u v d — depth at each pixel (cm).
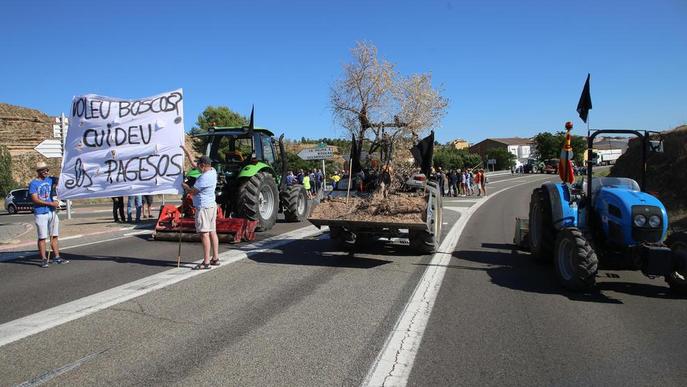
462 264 801
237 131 1227
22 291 625
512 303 575
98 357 411
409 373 382
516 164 8612
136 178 830
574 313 537
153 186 826
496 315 529
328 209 840
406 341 450
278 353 420
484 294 613
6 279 695
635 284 664
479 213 1747
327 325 493
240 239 1004
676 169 1762
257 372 382
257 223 1141
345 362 402
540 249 787
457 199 2567
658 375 381
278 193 1282
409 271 745
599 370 389
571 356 417
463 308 554
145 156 829
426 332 475
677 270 588
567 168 718
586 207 667
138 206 1452
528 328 488
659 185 1788
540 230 789
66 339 452
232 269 753
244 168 1178
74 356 412
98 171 838
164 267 770
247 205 1140
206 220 753
